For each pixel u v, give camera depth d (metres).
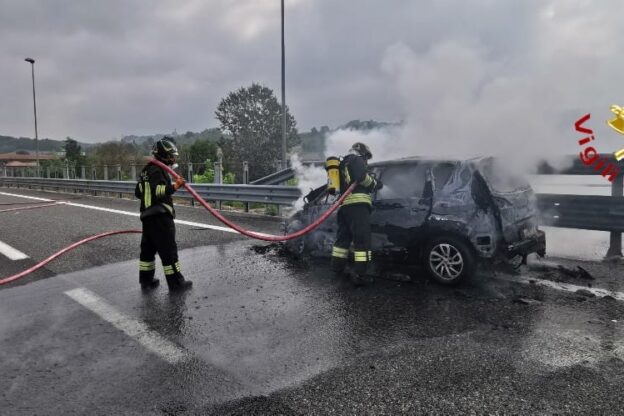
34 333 3.73
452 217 4.63
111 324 3.90
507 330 3.54
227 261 6.07
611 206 5.72
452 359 3.09
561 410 2.48
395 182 5.20
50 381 2.94
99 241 7.59
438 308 4.07
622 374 2.84
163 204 4.81
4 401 2.71
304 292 4.66
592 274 4.97
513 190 4.84
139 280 5.14
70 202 14.70
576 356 3.09
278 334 3.62
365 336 3.52
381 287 4.74
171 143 4.96
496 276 4.94
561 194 6.10
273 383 2.86
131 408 2.62
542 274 4.98
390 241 5.09
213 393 2.76
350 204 4.98
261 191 10.71
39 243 7.50
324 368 3.03
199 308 4.27
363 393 2.71
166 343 3.49
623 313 3.84
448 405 2.56
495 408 2.52
